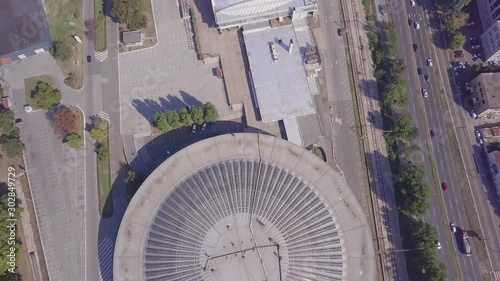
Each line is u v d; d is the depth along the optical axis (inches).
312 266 5413.4
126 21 6378.0
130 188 6058.1
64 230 5974.4
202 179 5679.1
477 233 6195.9
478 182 6373.0
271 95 6289.4
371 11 6968.5
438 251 6112.2
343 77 6683.1
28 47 6279.5
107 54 6574.8
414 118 6579.7
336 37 6820.9
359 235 5669.3
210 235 5364.2
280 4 6427.2
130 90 6466.5
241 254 5300.2
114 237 5969.5
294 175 5797.2
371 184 6338.6
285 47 6486.2
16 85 6407.5
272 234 5393.7
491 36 6540.4
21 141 6195.9
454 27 6796.3
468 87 6683.1
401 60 6565.0
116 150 6259.8
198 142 5846.5
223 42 6643.7
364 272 5561.0
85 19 6683.1
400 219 6245.1
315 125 6446.9
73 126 6112.2
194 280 5236.2
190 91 6505.9
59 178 6131.9
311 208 5649.6
